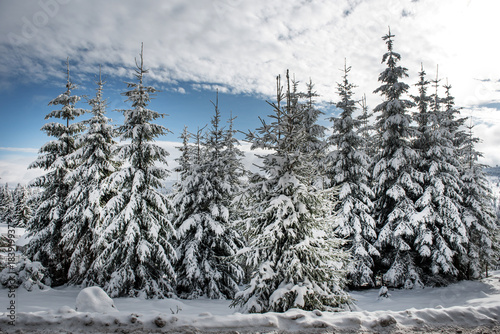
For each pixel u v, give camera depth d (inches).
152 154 524.7
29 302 389.7
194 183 625.3
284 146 364.5
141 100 551.8
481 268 746.8
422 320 245.1
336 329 229.3
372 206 669.9
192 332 213.6
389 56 719.7
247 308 302.5
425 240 649.0
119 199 514.0
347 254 345.1
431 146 754.2
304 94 748.0
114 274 485.7
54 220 671.8
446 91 884.0
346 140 712.4
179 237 581.0
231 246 641.0
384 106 713.0
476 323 243.3
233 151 685.9
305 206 332.5
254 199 359.9
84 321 220.1
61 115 718.5
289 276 317.1
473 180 812.6
